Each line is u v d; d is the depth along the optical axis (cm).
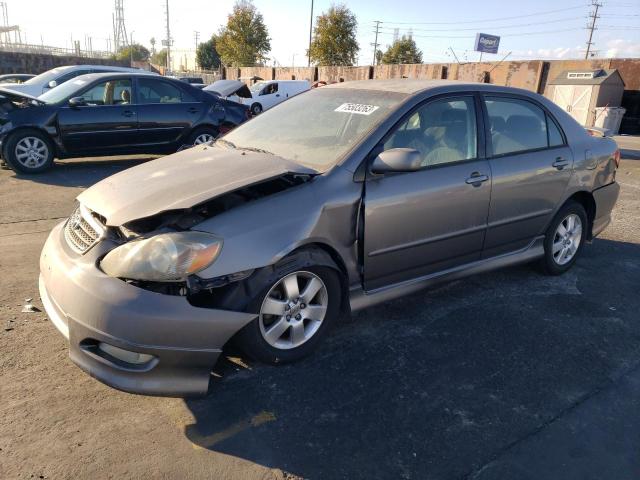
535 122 422
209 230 263
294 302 297
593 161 455
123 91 862
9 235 522
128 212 265
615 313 394
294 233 284
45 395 273
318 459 238
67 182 772
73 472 224
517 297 414
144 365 249
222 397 277
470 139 374
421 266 355
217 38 5259
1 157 812
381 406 275
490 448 249
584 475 235
